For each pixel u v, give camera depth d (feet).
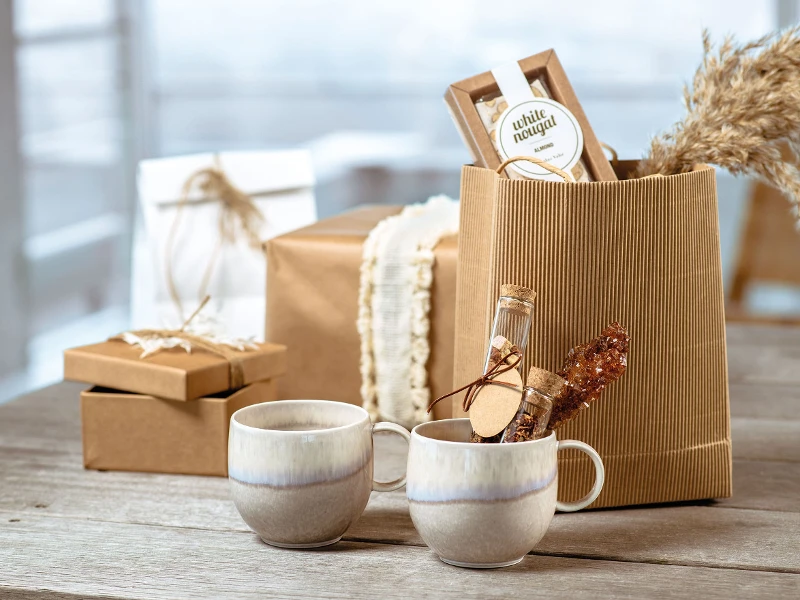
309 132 17.46
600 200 4.53
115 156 16.47
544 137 4.71
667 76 15.84
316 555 4.38
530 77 4.82
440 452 4.24
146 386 4.84
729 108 4.65
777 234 9.74
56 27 14.70
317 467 4.32
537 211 4.53
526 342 4.55
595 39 16.05
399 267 5.12
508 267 4.55
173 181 5.76
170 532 4.51
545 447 4.26
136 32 16.79
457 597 4.17
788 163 4.69
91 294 15.80
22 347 13.79
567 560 4.36
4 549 4.41
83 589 4.21
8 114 13.44
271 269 5.27
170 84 17.44
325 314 5.22
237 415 4.42
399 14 16.81
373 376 5.18
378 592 4.19
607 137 16.24
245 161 5.83
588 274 4.55
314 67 17.26
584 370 4.36
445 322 5.11
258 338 5.75
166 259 5.74
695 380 4.66
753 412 5.41
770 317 8.33
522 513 4.23
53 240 14.64
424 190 17.31
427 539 4.30
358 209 5.89
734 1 15.46
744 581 4.25
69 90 15.03
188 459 4.89
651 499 4.66
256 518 4.35
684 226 4.61
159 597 4.17
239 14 17.21
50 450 5.09
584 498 4.51
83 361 4.92
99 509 4.65
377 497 4.75
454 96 4.74
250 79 17.39
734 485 4.83
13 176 13.55
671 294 4.61
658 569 4.32
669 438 4.65
